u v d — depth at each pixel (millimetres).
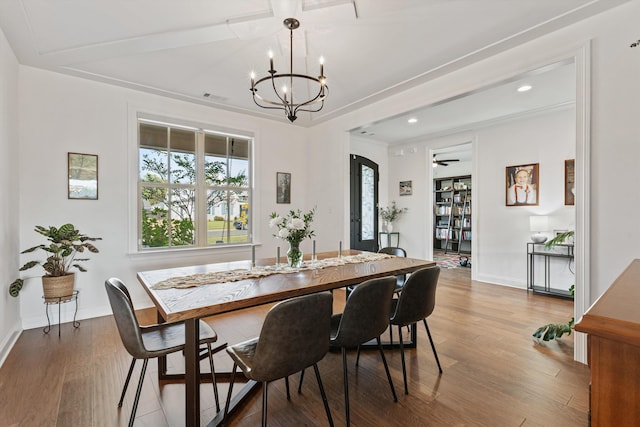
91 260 3381
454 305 3816
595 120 2299
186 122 4070
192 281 1948
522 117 4719
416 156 6340
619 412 672
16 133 2904
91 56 2875
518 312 3551
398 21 2363
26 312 3039
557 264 4414
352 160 6137
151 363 2377
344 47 2744
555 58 2502
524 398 1927
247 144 4734
